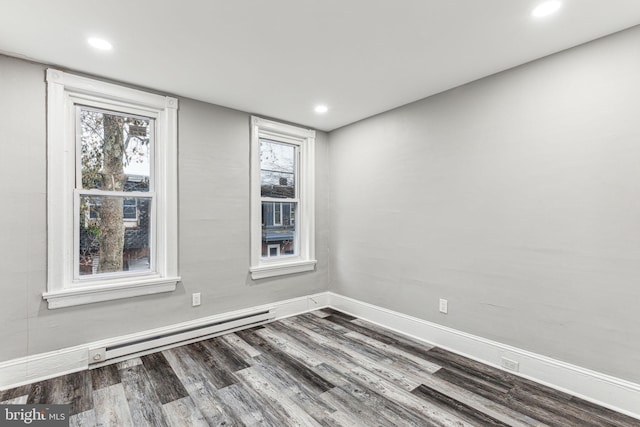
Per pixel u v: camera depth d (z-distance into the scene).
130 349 2.53
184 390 2.11
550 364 2.16
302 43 2.03
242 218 3.27
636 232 1.83
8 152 2.12
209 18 1.76
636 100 1.82
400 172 3.17
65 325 2.31
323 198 4.02
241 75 2.48
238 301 3.25
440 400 2.02
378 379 2.27
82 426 1.76
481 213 2.53
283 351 2.72
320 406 1.96
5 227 2.11
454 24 1.82
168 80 2.55
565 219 2.09
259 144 3.52
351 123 3.71
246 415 1.86
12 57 2.14
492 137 2.45
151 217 2.78
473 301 2.59
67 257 2.36
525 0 1.60
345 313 3.78
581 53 2.02
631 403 1.84
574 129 2.05
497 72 2.42
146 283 2.63
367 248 3.54
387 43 2.03
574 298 2.06
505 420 1.82
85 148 2.48
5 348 2.11
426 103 2.93
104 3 1.61
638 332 1.82
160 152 2.79
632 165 1.84
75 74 2.36
